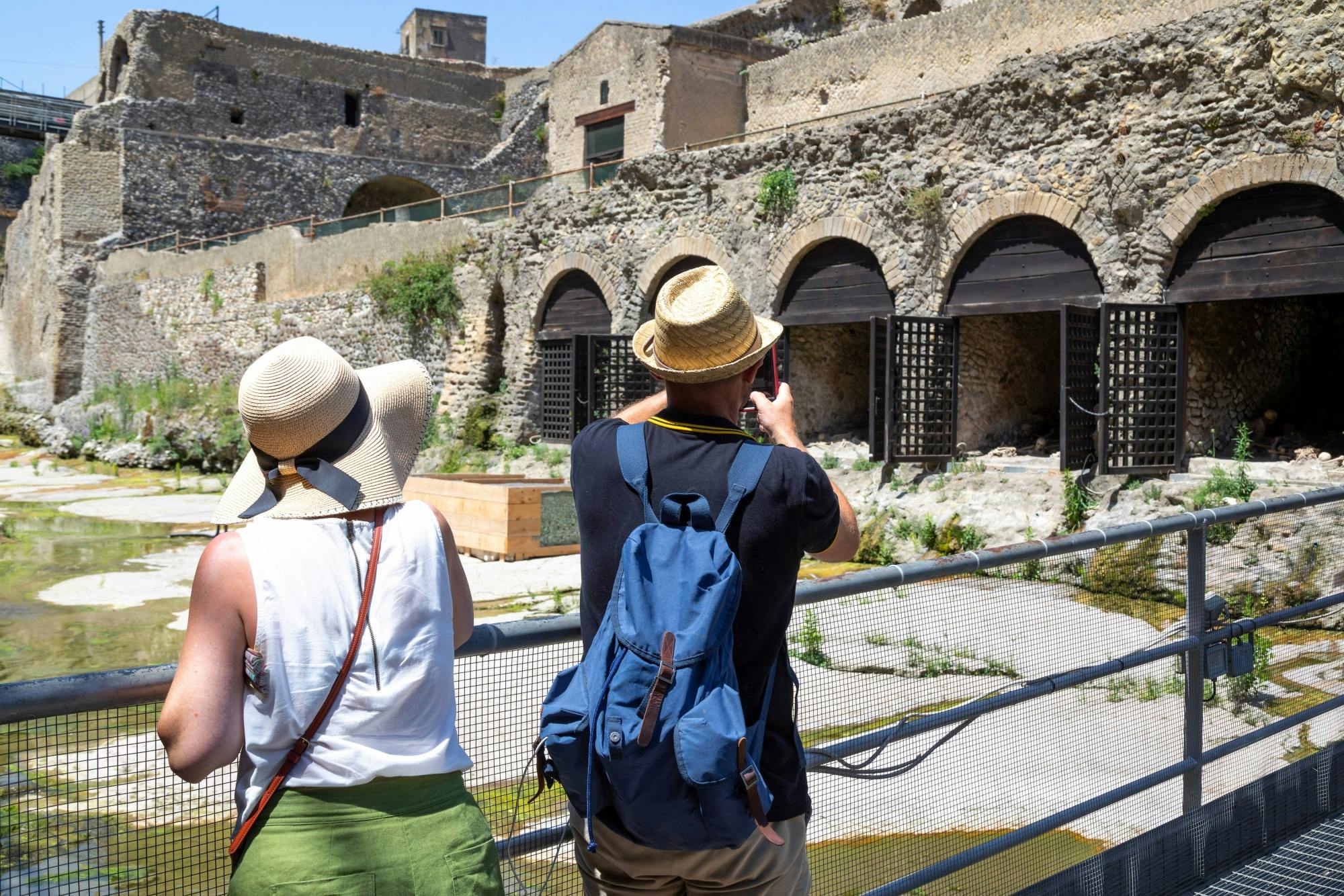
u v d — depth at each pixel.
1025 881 3.69
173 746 1.77
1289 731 4.99
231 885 1.84
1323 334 13.62
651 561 2.02
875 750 2.86
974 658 3.33
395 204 39.19
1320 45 10.45
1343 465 10.74
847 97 21.33
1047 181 12.76
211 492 21.45
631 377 18.16
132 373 32.22
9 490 21.64
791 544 2.12
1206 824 3.81
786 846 2.17
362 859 1.82
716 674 1.94
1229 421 12.49
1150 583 3.87
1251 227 11.27
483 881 1.91
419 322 22.80
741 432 2.27
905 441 13.84
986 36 18.92
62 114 48.66
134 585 12.29
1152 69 11.77
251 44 35.19
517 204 21.38
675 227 17.36
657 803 1.93
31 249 37.81
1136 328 11.75
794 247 15.60
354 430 2.05
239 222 34.19
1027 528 11.61
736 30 26.23
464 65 39.47
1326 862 3.93
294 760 1.85
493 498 13.32
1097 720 3.73
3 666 8.86
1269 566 5.36
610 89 26.05
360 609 1.91
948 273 13.83
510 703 2.52
